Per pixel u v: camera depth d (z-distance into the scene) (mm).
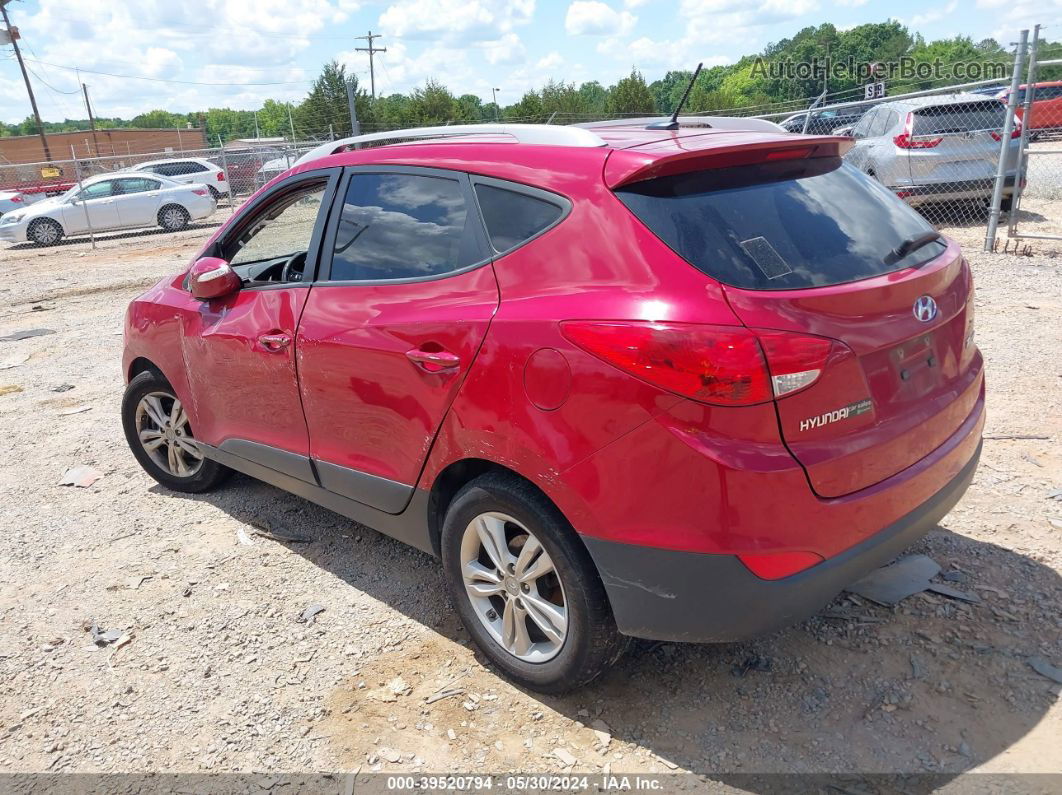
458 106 55688
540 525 2660
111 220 20484
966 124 10906
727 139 2742
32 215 19750
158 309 4500
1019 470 4281
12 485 5129
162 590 3789
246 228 4188
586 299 2500
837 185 2867
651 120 3414
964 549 3617
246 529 4332
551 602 2816
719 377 2246
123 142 59438
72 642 3430
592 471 2465
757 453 2279
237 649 3322
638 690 2932
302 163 3811
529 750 2701
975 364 3111
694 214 2479
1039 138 15875
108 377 7586
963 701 2760
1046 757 2508
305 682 3102
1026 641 3016
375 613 3520
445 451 2916
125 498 4832
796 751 2611
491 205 2893
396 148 3396
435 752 2721
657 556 2414
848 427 2439
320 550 4078
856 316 2441
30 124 146750
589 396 2441
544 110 52344
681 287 2354
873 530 2521
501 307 2723
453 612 3490
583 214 2594
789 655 3039
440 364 2842
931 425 2695
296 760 2725
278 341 3572
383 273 3236
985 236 10594
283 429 3732
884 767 2523
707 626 2434
